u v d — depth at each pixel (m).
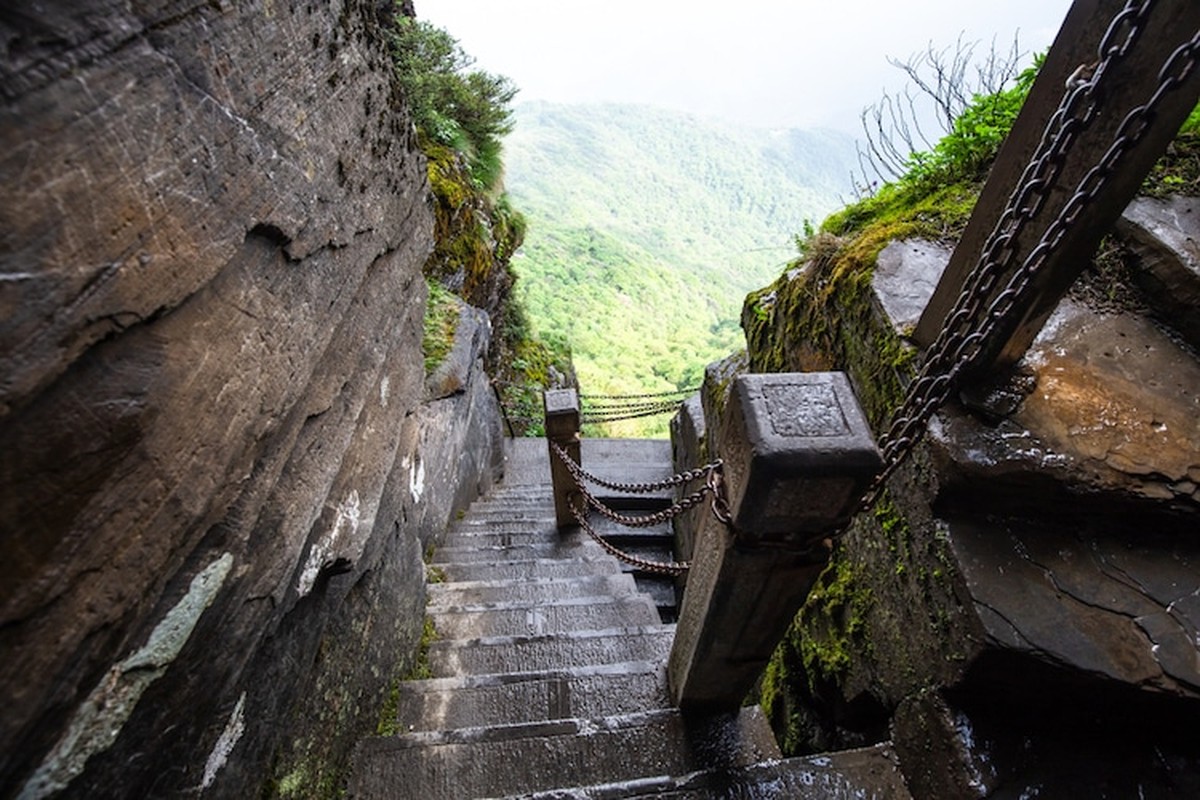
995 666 1.73
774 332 4.05
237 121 1.14
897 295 2.55
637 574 6.04
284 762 1.78
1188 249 2.20
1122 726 1.81
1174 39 1.31
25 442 0.72
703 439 5.28
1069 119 1.19
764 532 1.50
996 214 1.86
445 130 8.15
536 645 3.30
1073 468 1.83
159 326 0.94
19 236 0.68
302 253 1.43
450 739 2.38
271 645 1.63
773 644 2.02
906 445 1.50
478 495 6.70
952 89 4.05
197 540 1.09
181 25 0.97
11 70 0.67
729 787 2.08
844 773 2.10
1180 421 1.93
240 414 1.17
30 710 0.78
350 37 1.81
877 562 2.34
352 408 1.89
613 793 2.07
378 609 2.62
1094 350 2.17
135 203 0.86
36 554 0.75
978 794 1.74
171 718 1.18
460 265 7.60
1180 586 1.76
